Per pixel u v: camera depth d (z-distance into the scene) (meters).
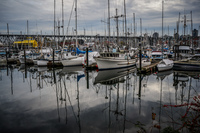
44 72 28.30
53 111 9.87
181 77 21.92
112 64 27.72
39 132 7.30
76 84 18.09
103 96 13.09
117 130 7.27
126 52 31.70
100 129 7.46
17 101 11.90
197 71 28.00
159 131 7.02
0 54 54.03
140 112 9.38
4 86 17.09
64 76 23.84
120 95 13.31
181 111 9.21
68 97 12.93
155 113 9.09
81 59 35.66
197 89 14.91
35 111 9.87
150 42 87.62
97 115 9.14
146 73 25.58
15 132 7.34
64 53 37.59
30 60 41.69
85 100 12.07
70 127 7.72
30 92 14.57
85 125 7.90
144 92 14.15
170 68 29.02
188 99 11.72
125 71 28.30
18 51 57.72
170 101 11.34
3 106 10.80
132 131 7.13
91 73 26.33
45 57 40.34
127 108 10.12
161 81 19.27
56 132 7.29
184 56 37.88
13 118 8.87
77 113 9.48
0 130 7.54
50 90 15.32
